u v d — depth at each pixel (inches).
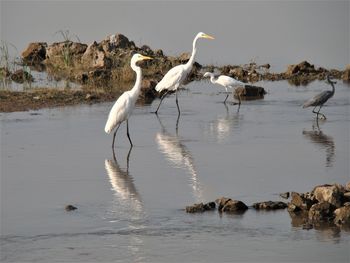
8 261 429.1
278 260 430.0
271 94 1085.8
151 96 1052.5
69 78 1206.9
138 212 511.8
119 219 498.0
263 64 1419.8
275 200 536.4
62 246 450.9
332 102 995.3
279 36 1721.2
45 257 434.9
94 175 609.0
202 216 503.2
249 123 850.1
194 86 1181.1
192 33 1742.1
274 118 882.1
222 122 858.8
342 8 2031.3
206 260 430.6
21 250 445.1
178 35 1718.8
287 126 829.2
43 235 469.1
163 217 501.0
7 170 625.9
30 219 498.9
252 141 745.0
